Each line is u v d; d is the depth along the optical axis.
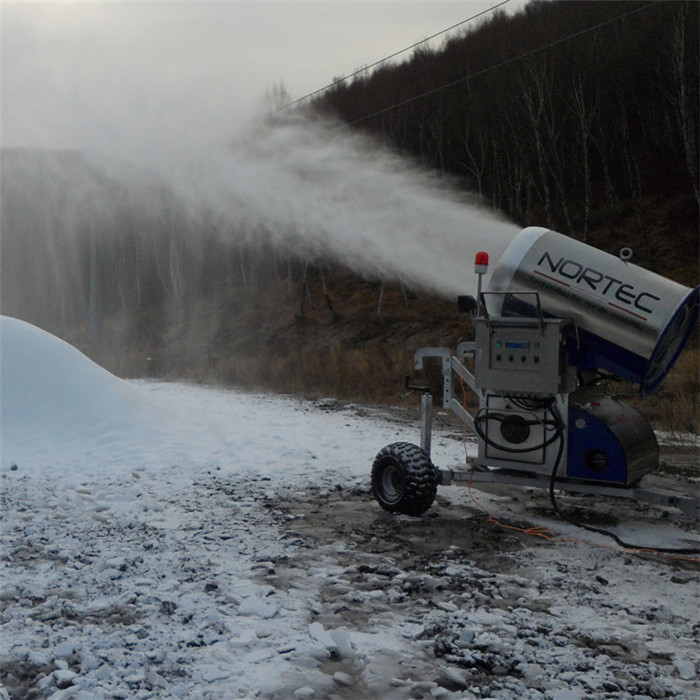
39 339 12.61
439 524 7.27
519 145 38.69
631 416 7.31
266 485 8.95
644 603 5.29
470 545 6.60
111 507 7.73
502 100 41.88
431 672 4.17
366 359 23.08
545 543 6.71
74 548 6.28
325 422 14.52
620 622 4.93
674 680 4.12
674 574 5.90
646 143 38.47
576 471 7.05
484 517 7.55
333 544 6.55
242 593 5.27
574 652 4.43
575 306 6.98
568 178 39.31
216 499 8.20
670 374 16.88
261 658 4.26
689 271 27.75
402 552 6.34
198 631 4.60
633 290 6.82
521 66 44.03
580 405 7.11
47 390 11.84
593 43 43.56
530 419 7.22
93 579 5.51
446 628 4.73
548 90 39.31
